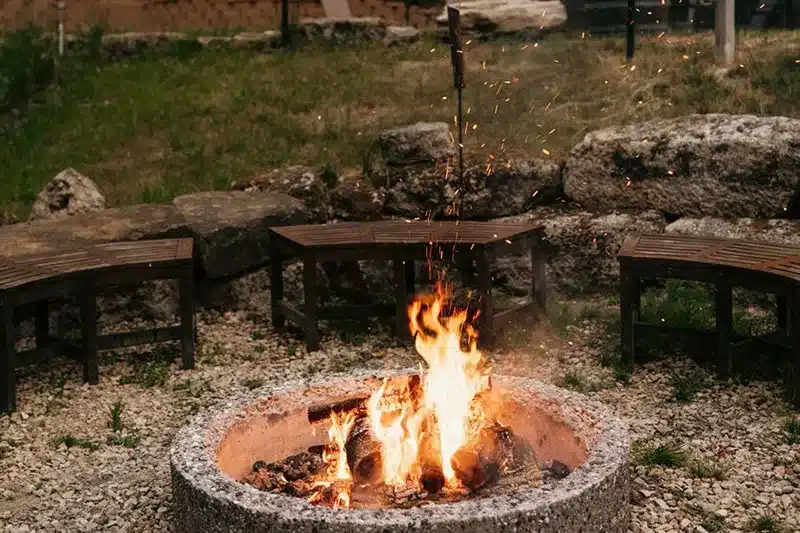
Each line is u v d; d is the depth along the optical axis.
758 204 7.42
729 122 7.56
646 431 5.95
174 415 6.32
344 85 9.52
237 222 7.51
